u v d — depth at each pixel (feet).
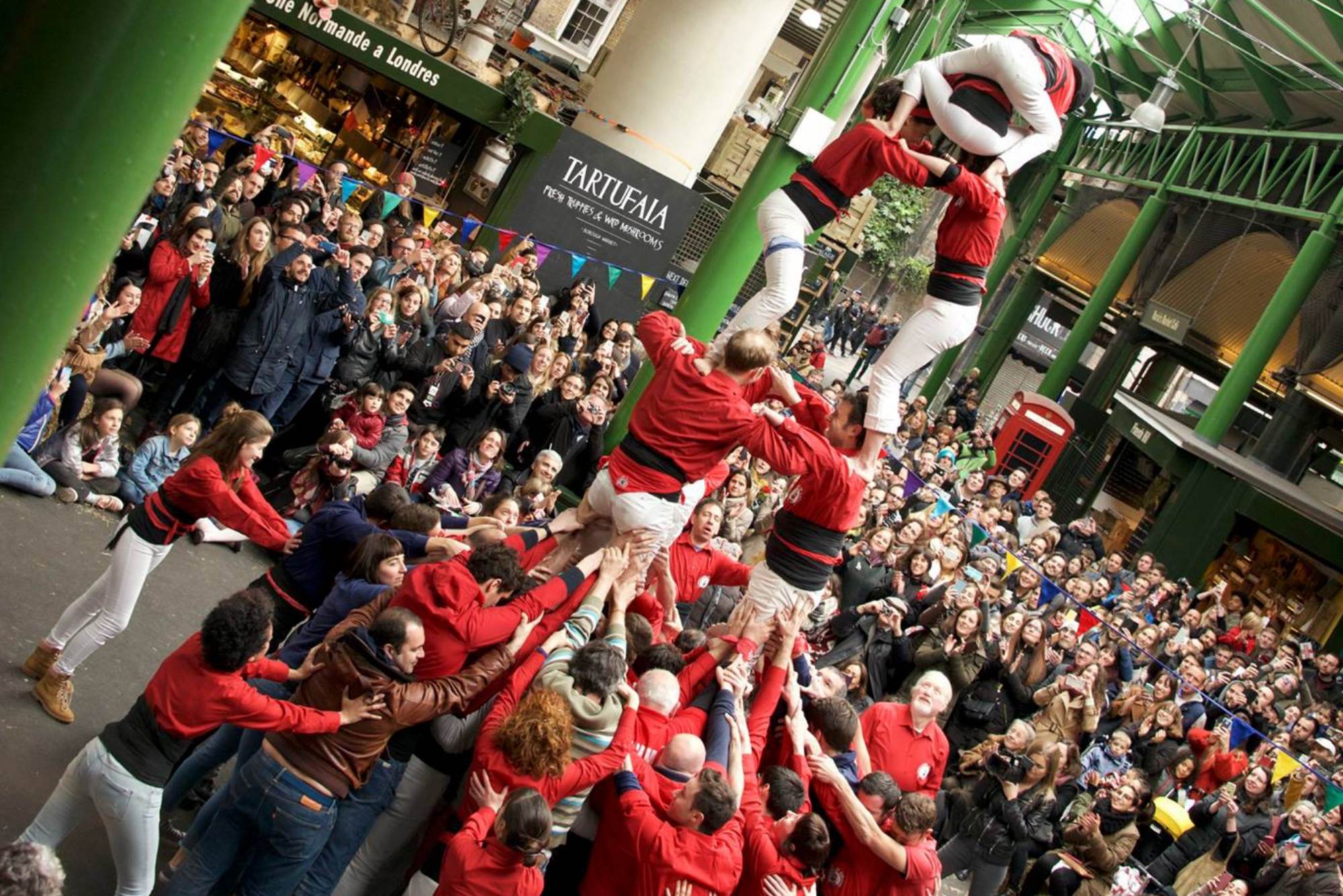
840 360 146.41
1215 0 99.25
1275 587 93.97
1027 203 161.27
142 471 32.96
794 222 23.11
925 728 26.66
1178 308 127.24
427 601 19.31
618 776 19.04
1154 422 103.60
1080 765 38.73
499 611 19.80
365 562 22.67
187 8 5.50
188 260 34.55
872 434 22.59
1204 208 115.96
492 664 19.77
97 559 30.07
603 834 19.30
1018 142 22.33
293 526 33.40
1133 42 118.21
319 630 22.26
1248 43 103.76
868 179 22.97
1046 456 105.40
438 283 46.03
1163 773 41.68
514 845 16.74
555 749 17.95
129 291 31.89
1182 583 76.89
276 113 67.67
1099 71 139.44
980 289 22.85
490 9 74.02
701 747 19.99
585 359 51.75
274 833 18.17
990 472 91.81
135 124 5.52
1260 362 93.25
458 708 19.71
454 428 39.52
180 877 18.44
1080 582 58.95
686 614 33.40
